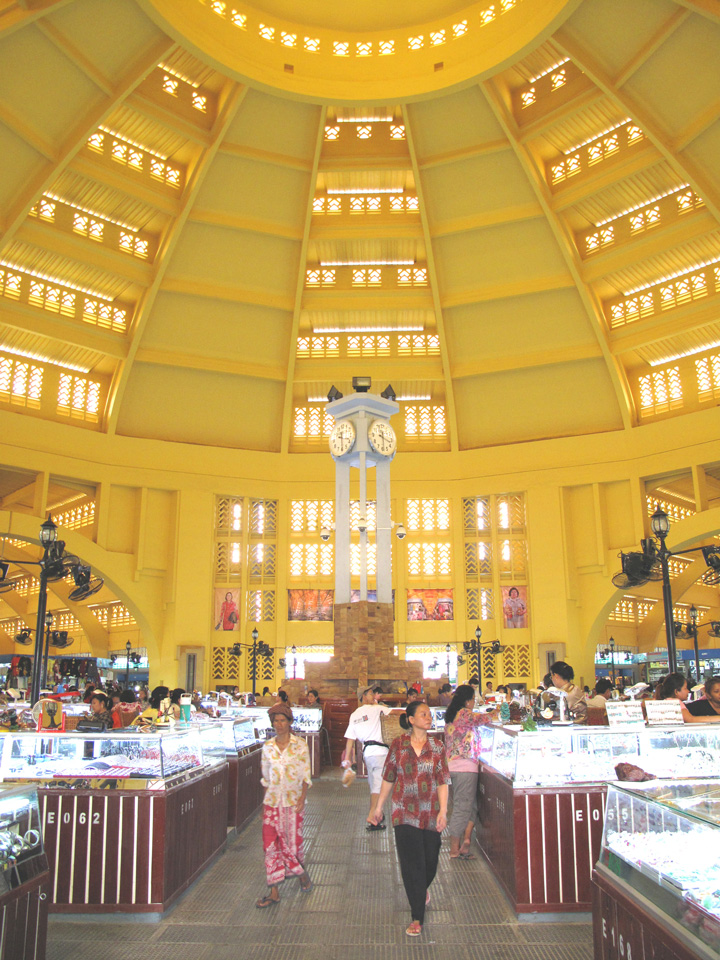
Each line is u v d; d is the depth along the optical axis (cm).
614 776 655
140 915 633
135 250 2833
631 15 2100
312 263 3058
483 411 3262
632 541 3038
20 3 1891
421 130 2578
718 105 2195
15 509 3341
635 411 3109
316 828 1016
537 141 2631
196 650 3078
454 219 2816
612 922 433
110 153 2555
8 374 2900
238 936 602
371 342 3228
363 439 2169
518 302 2981
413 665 2125
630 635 3700
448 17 2361
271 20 2345
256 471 3272
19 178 2384
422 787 624
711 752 657
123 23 2122
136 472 3105
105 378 3117
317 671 2095
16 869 426
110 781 656
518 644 3166
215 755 872
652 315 2866
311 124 2544
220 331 3061
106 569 3019
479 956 560
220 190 2708
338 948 578
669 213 2645
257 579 3269
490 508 3278
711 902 334
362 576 2125
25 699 1608
